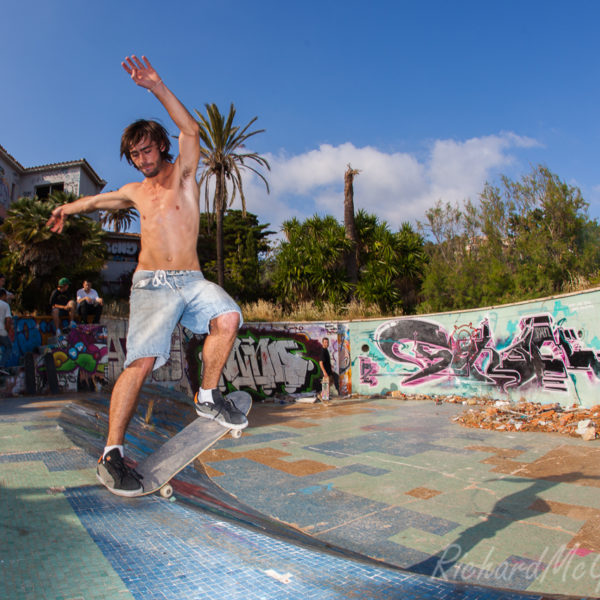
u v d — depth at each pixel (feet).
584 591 8.45
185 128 6.67
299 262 59.41
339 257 59.16
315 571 4.74
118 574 4.29
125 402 6.48
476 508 13.12
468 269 44.50
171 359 35.60
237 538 5.41
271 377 42.34
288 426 27.76
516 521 12.05
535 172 43.14
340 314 53.52
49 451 8.73
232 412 6.64
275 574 4.59
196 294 6.75
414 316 42.16
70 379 24.45
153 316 6.61
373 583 4.58
